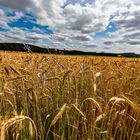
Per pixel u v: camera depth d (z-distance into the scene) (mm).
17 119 1947
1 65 5141
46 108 4016
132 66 8133
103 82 5148
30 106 4062
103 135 3248
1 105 3807
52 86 4836
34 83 3834
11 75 4523
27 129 3123
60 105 4129
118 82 5016
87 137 3041
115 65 8023
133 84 5184
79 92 4281
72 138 3121
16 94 4406
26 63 6281
